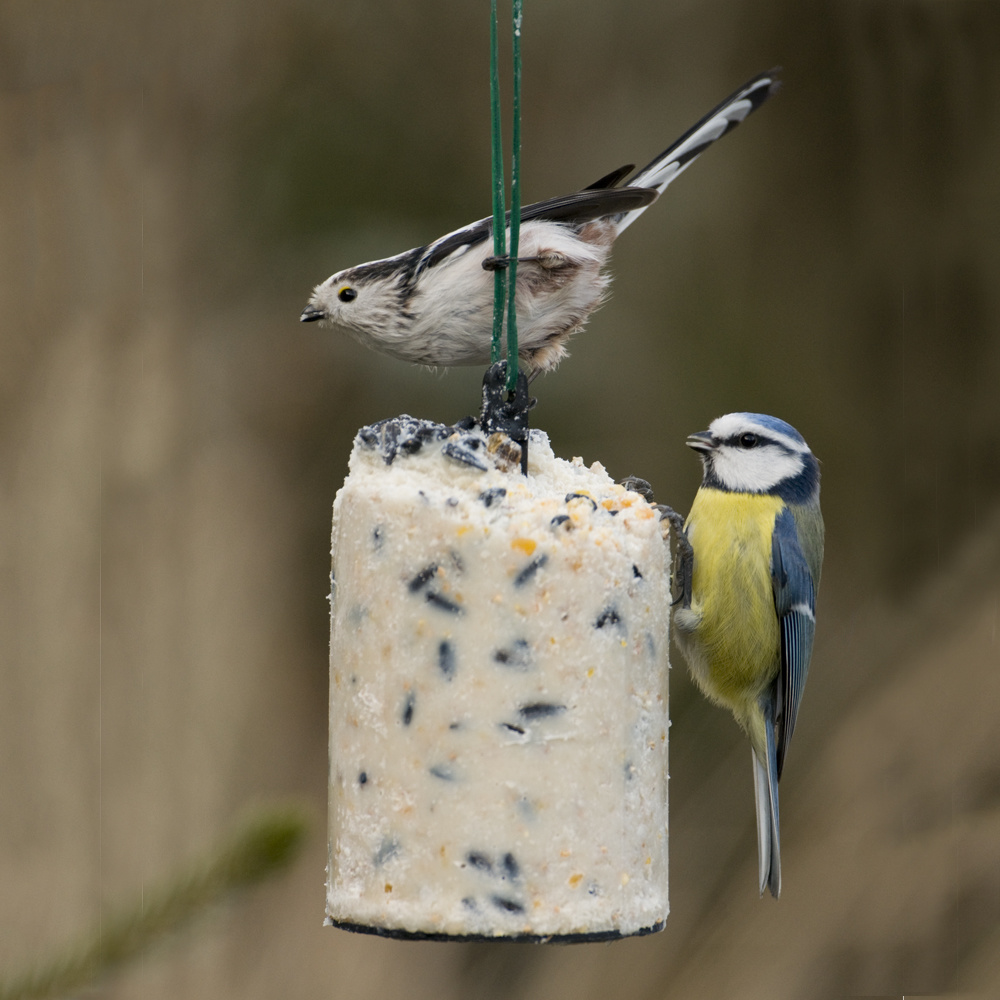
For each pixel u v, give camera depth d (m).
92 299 12.88
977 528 13.39
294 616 12.94
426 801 5.06
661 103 14.97
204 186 13.41
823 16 15.24
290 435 13.18
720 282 14.61
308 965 10.59
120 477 12.39
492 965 10.81
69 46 13.31
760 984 10.59
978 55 14.95
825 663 12.26
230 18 13.69
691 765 11.43
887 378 14.45
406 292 6.61
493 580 5.08
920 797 11.21
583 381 13.52
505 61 14.08
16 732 11.49
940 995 10.55
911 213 14.88
